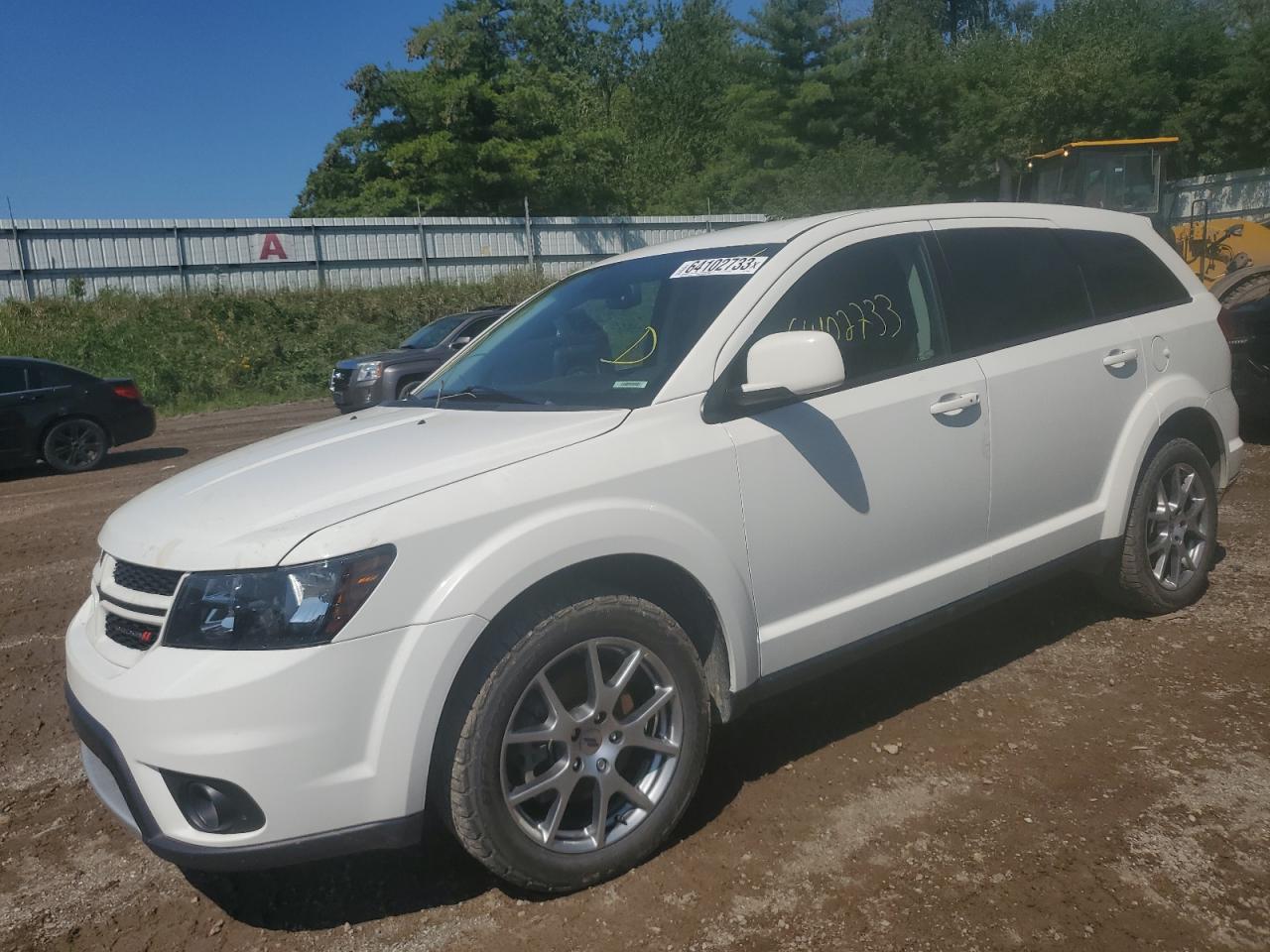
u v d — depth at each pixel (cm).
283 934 278
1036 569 403
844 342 352
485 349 408
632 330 351
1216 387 474
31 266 2542
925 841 298
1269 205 3162
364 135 3828
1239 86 3681
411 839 262
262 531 261
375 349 2383
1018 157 3759
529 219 3266
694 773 302
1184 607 467
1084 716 370
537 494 277
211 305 2445
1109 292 445
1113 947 249
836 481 334
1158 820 301
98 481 1120
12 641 546
